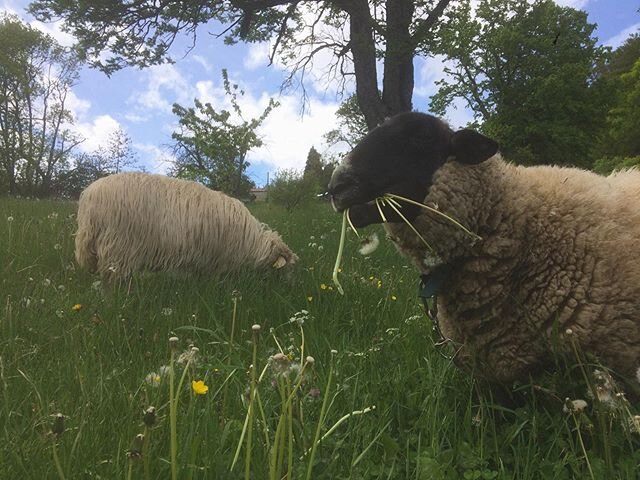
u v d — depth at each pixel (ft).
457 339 4.51
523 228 4.10
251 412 2.49
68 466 2.85
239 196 37.01
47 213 17.87
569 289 3.86
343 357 5.09
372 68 31.63
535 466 3.46
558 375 3.84
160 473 2.88
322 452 3.32
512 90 44.57
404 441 3.83
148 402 3.76
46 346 5.33
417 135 4.28
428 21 32.27
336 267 3.66
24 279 7.76
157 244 8.00
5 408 3.68
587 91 44.65
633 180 4.60
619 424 3.56
